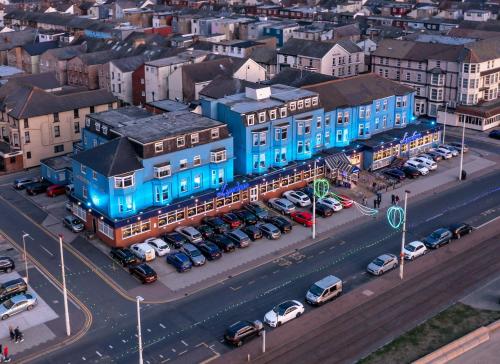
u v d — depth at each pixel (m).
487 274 80.88
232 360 65.06
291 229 93.94
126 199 88.44
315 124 110.00
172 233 90.62
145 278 79.38
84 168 91.69
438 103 146.62
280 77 133.50
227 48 179.75
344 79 120.94
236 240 88.56
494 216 97.62
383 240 90.44
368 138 118.94
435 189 108.25
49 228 95.00
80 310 74.31
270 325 70.56
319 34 194.38
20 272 82.56
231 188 97.69
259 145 102.00
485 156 124.19
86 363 65.06
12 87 128.75
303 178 107.56
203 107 106.19
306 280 80.25
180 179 93.94
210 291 78.12
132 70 157.88
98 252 87.75
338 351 66.12
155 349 67.06
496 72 145.12
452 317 71.81
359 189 107.88
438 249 88.00
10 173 118.06
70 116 122.75
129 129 95.50
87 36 195.00
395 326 70.31
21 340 68.31
